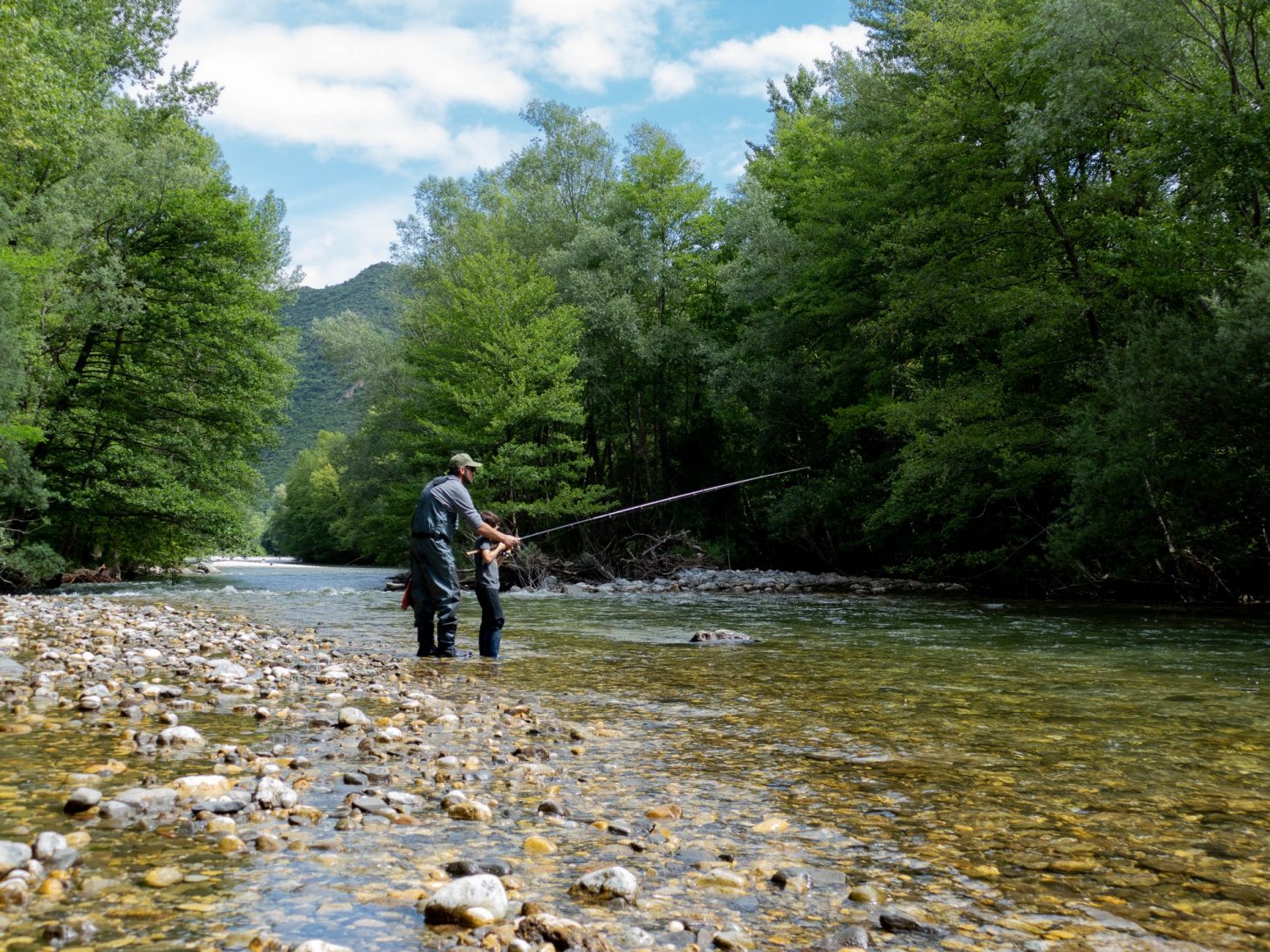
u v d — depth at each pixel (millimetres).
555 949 1719
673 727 4297
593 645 8148
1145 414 11984
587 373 31078
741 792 3090
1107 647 8102
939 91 18906
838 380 25969
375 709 4617
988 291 18766
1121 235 13914
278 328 23672
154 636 7938
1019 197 18703
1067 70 14531
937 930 1884
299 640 8070
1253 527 12836
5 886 1903
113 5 24281
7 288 15367
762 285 27422
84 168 20422
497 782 3186
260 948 1683
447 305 34969
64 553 25203
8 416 16406
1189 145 12453
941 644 8336
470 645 8039
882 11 25359
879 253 23625
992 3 18484
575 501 27984
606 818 2744
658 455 35031
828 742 3951
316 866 2207
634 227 33125
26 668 5656
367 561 73312
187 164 22031
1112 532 13516
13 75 15289
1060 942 1831
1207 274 12734
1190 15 13523
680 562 27031
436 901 1873
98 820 2516
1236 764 3520
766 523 29000
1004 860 2375
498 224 35031
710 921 1923
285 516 97250
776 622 10992
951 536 21438
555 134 38250
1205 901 2078
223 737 3777
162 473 20766
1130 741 3969
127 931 1756
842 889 2150
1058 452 17656
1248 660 7129
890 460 23953
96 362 21984
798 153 32969
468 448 27969
